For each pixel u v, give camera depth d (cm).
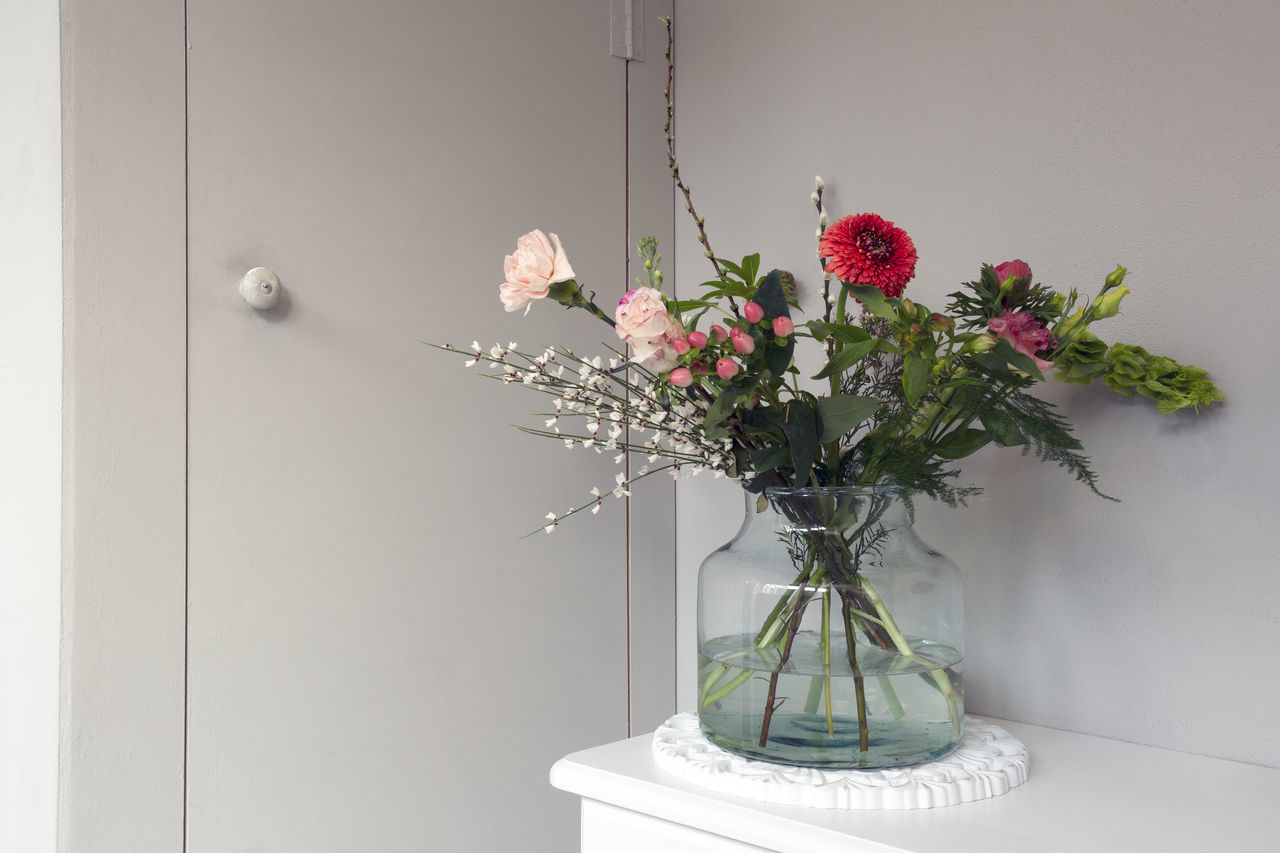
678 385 83
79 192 97
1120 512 109
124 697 100
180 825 104
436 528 124
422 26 124
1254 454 100
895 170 127
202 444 106
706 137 147
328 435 115
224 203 107
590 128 141
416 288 123
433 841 123
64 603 97
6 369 108
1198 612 104
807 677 90
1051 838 81
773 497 92
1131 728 108
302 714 112
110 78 100
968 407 92
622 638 144
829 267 89
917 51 125
